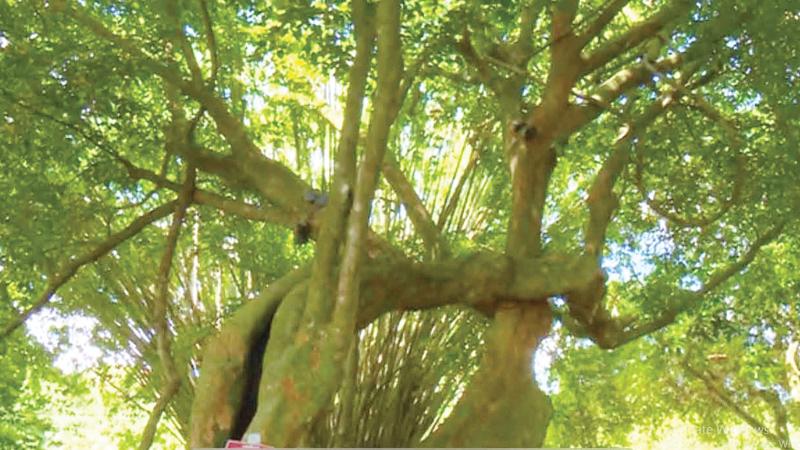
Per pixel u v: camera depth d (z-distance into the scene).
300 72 19.05
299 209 12.67
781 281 19.84
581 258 12.84
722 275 15.76
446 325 17.41
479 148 18.48
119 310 18.53
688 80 15.12
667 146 16.41
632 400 27.20
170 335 17.89
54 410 31.36
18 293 18.25
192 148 13.42
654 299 15.52
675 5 13.34
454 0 15.09
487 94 17.70
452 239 17.81
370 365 16.94
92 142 13.93
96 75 13.38
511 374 12.51
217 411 11.16
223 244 17.80
